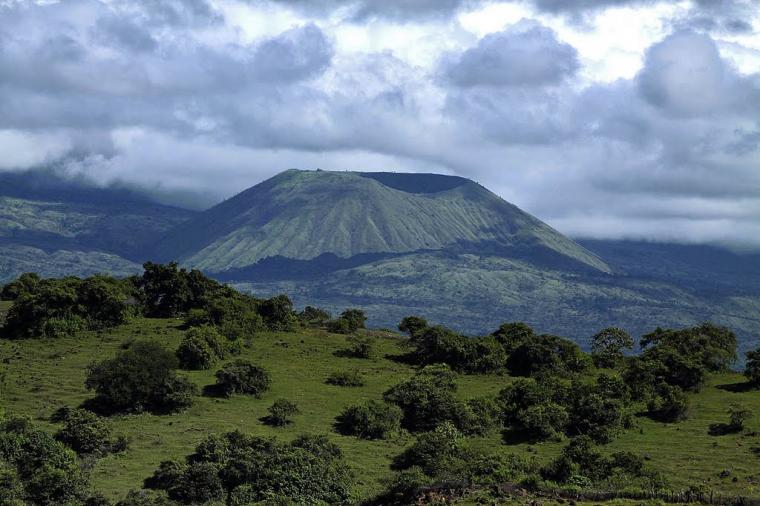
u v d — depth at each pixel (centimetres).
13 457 7912
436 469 8262
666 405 10494
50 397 10438
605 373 12712
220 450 8381
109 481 7981
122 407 10162
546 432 9700
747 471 8219
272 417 9969
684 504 6406
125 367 10269
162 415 10112
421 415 10112
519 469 8100
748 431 9769
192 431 9494
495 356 12725
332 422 10094
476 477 7800
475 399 10425
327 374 12138
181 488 7681
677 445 9344
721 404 11025
